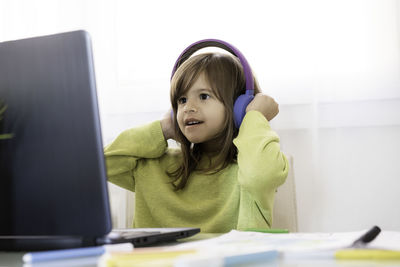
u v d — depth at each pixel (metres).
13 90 0.48
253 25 1.43
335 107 1.37
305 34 1.38
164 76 1.51
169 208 1.13
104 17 1.56
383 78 1.33
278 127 1.40
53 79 0.47
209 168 1.13
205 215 1.10
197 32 1.48
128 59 1.54
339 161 1.37
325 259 0.37
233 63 1.14
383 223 1.34
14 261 0.44
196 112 1.08
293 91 1.38
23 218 0.47
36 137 0.47
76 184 0.46
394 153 1.34
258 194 0.99
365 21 1.35
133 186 1.23
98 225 0.45
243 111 1.08
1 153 0.48
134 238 0.51
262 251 0.36
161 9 1.52
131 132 1.20
